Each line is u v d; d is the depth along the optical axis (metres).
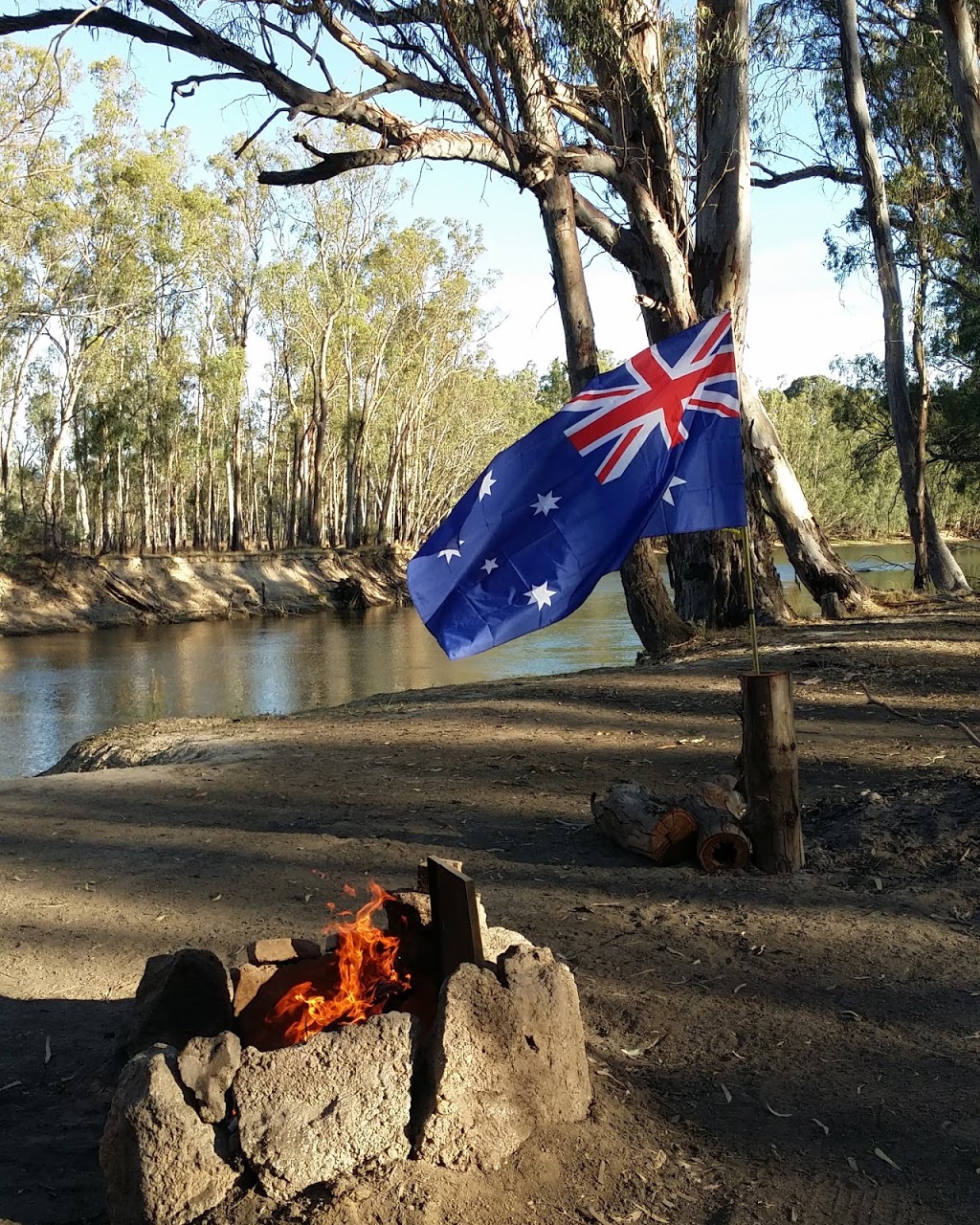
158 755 11.79
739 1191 3.44
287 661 34.31
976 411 33.69
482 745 10.67
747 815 6.58
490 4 14.28
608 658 29.28
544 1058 3.61
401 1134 3.34
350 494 69.56
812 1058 4.29
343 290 65.31
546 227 16.70
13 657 37.31
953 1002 4.73
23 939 5.97
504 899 6.19
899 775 8.44
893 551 67.81
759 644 16.42
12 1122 3.96
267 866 7.06
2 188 44.09
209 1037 3.33
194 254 54.03
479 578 5.46
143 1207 3.16
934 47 26.58
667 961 5.24
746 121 18.47
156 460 63.66
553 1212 3.29
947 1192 3.44
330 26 14.55
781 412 73.94
